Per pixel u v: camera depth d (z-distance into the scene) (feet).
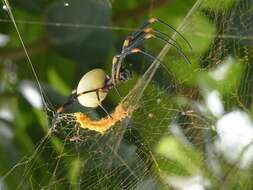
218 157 2.03
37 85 2.03
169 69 2.06
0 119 2.00
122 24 2.12
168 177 2.02
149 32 1.87
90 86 1.80
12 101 2.03
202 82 2.10
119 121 1.95
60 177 1.98
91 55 2.04
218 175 2.02
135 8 2.14
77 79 2.04
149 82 2.04
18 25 2.07
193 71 2.09
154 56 2.04
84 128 1.92
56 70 2.05
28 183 1.95
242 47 2.12
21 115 2.01
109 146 2.01
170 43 1.90
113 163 2.01
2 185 1.94
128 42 1.85
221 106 2.09
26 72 2.05
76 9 2.04
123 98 1.98
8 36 2.08
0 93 2.03
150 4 2.14
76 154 1.99
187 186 2.02
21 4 2.06
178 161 2.04
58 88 2.04
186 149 2.05
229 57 2.12
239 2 2.11
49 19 2.05
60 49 2.05
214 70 2.11
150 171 2.02
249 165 2.01
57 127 1.96
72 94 1.88
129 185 2.00
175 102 2.07
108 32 2.05
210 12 2.11
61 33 2.05
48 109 1.99
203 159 2.04
